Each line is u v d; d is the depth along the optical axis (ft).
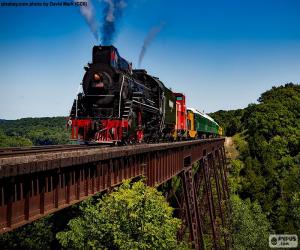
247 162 204.54
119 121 53.31
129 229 36.96
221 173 160.76
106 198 38.81
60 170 30.81
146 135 67.36
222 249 123.24
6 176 23.97
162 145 59.36
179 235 79.92
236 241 124.67
